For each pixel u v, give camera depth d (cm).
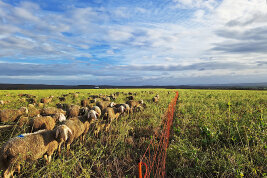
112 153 549
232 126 708
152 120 871
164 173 432
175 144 562
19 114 782
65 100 1678
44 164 482
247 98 1855
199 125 750
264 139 559
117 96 2144
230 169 424
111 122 823
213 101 1579
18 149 419
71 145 613
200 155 507
